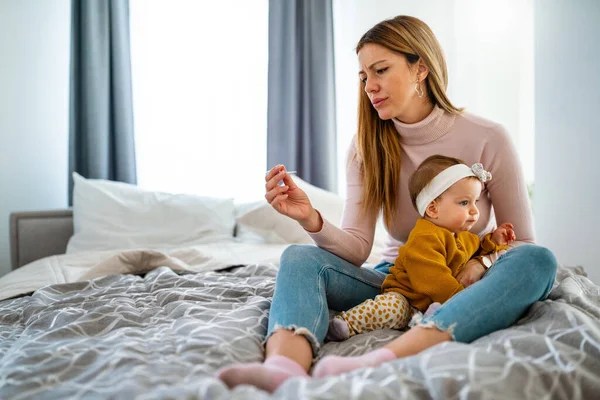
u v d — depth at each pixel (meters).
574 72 2.55
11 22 3.22
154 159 3.45
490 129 1.51
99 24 3.20
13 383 0.88
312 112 3.50
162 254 1.92
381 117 1.51
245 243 2.87
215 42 3.51
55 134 3.31
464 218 1.35
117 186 3.01
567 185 2.62
